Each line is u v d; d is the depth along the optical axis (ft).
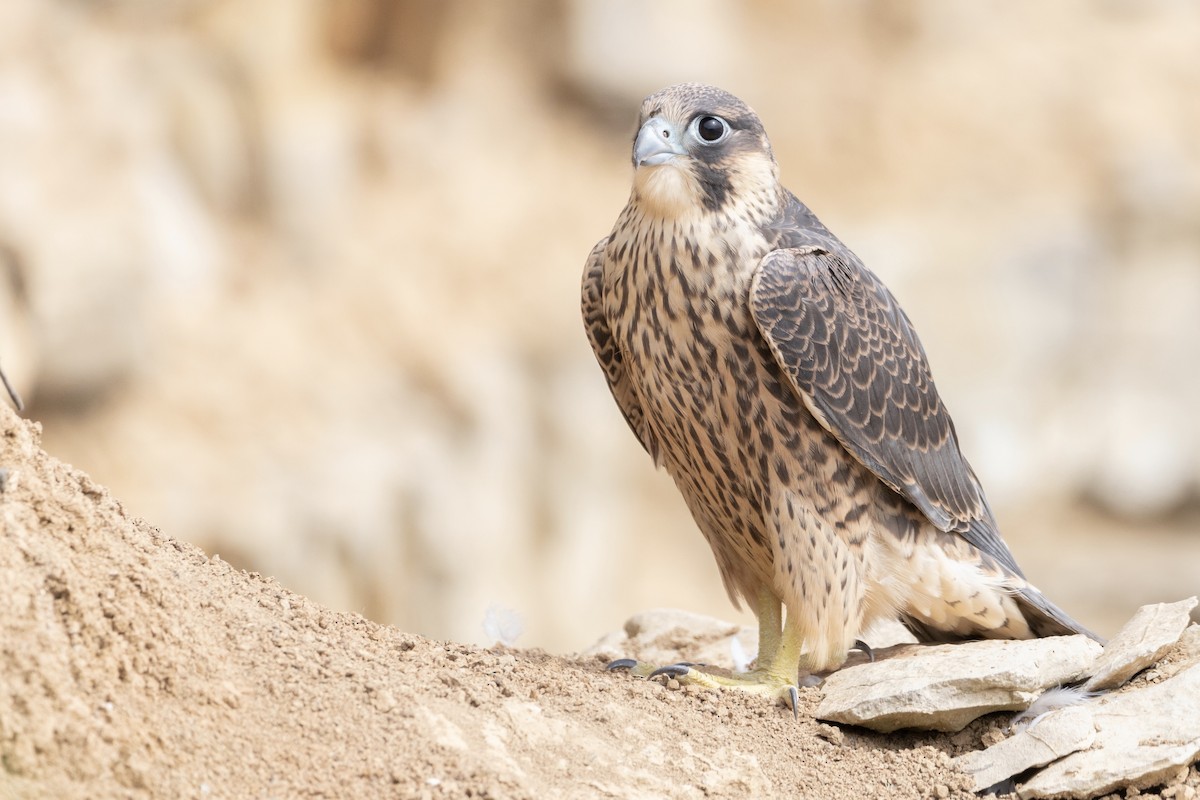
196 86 56.90
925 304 63.36
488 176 64.44
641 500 62.18
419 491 51.26
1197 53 76.89
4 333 44.78
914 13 77.82
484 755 13.88
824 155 71.67
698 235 18.16
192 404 50.57
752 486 18.72
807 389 17.87
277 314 55.42
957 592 19.40
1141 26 79.20
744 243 18.28
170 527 46.50
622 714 15.85
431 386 54.85
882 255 63.87
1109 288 67.26
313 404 52.08
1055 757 16.19
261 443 49.67
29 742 11.51
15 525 12.76
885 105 73.77
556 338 58.29
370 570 49.19
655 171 18.08
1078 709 16.58
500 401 55.62
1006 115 72.84
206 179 56.54
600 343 20.85
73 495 13.87
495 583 52.80
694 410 18.61
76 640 12.45
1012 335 63.72
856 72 75.87
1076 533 63.72
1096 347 66.28
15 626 12.01
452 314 58.13
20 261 46.44
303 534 47.78
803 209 20.16
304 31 64.44
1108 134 71.15
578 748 14.75
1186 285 67.15
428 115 66.13
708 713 16.96
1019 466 63.41
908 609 19.69
